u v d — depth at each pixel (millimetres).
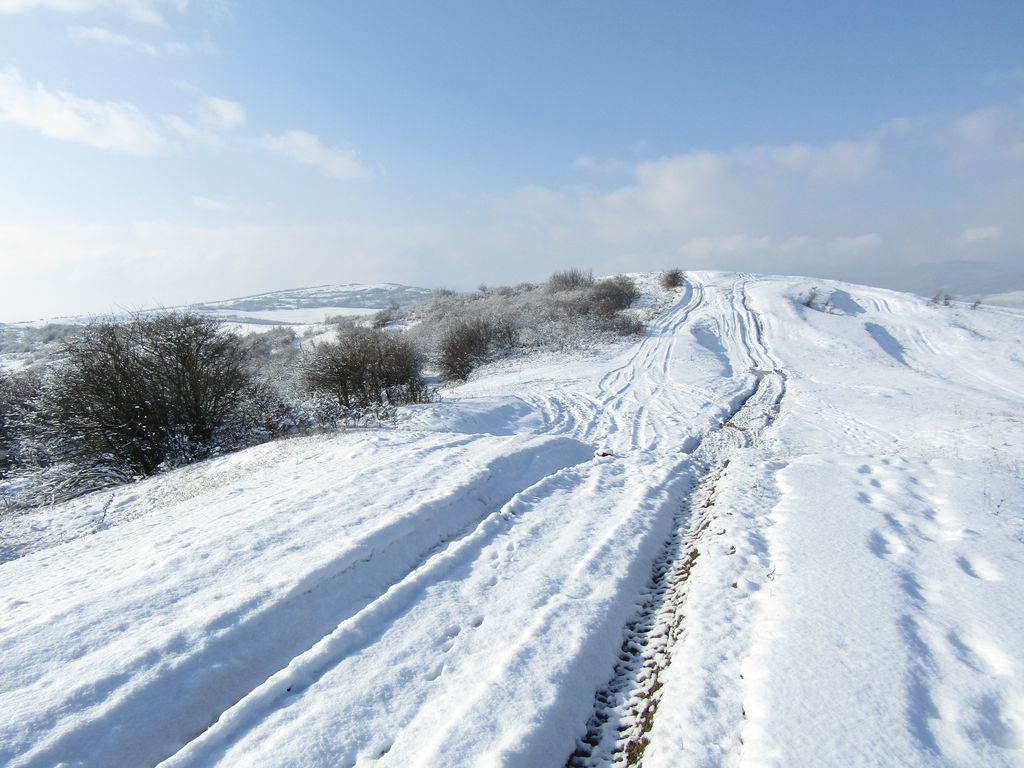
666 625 5180
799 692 3607
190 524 7184
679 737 3531
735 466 10000
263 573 5473
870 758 3037
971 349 28156
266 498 7977
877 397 19406
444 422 15109
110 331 16219
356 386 19984
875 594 4645
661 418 17234
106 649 4309
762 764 3104
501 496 8547
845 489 7574
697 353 27344
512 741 3535
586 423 16859
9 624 4766
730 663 4145
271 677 4156
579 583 5727
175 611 4863
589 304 38312
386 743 3646
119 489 12508
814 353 28203
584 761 3746
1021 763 2949
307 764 3436
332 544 6043
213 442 17031
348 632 4734
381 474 8688
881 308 37375
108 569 5934
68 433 15383
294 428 16453
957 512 6312
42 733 3490
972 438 13156
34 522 10328
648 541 6969
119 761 3520
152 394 16234
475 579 5816
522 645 4562
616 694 4406
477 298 53469
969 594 4547
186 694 4023
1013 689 3449
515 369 26922
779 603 4727
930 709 3365
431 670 4383
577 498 8555
